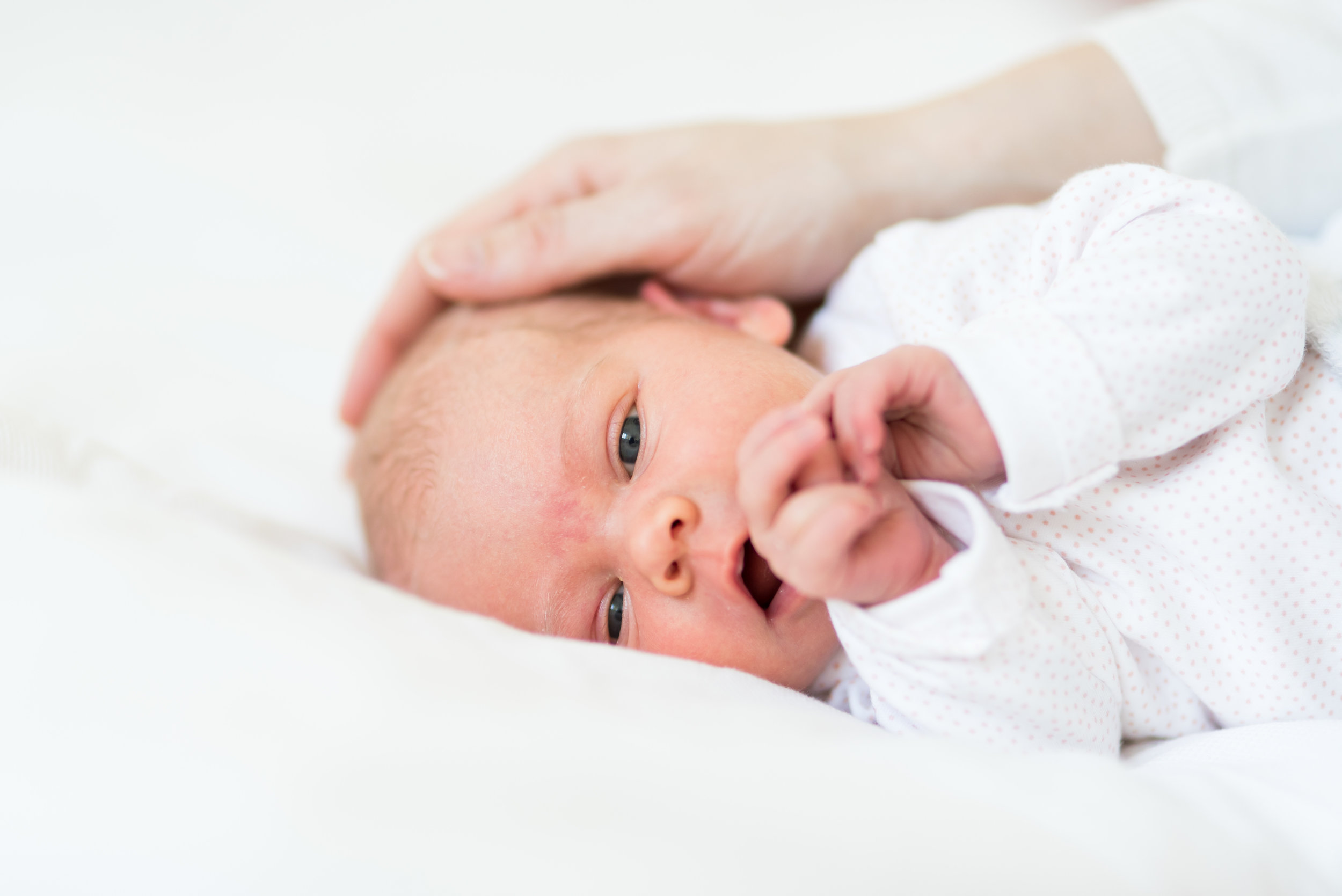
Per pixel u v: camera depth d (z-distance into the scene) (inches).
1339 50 50.5
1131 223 35.3
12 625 29.2
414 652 29.1
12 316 64.9
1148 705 36.3
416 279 58.1
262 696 26.7
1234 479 33.8
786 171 53.2
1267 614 34.1
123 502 37.1
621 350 43.2
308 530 51.6
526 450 41.8
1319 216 52.1
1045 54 55.3
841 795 24.5
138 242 73.4
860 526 28.1
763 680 34.5
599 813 23.6
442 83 86.2
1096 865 23.5
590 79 84.4
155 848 23.9
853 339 46.4
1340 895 25.6
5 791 25.5
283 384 64.2
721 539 35.8
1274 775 28.4
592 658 31.6
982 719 32.9
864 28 83.9
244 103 85.0
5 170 77.7
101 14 91.3
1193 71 50.9
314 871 23.0
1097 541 35.6
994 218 43.7
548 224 52.6
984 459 31.0
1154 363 30.5
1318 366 36.5
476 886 22.4
